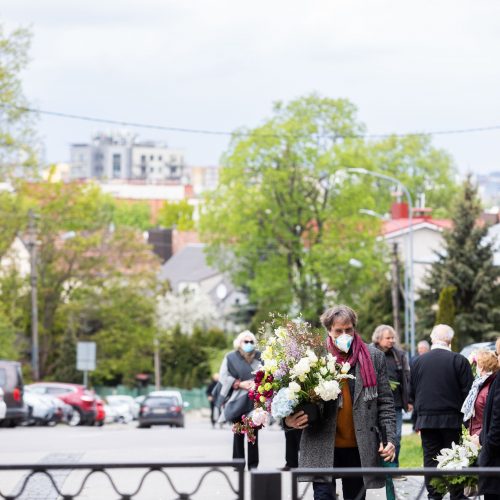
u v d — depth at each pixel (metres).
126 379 102.69
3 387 42.53
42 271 81.06
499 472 8.80
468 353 28.92
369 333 76.69
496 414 11.46
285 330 11.86
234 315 109.19
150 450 27.02
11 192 71.06
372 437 11.53
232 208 85.06
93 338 83.44
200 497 16.05
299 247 84.38
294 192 84.56
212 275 158.62
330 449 11.45
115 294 82.06
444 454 12.85
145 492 16.66
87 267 81.81
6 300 77.06
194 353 108.81
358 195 84.31
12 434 35.06
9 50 64.94
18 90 65.25
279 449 27.44
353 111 86.75
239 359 18.77
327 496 11.36
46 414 50.53
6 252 75.31
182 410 60.12
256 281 84.50
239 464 8.99
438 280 68.75
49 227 80.38
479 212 69.56
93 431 37.41
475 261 68.38
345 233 84.12
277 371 11.58
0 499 15.59
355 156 85.06
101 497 15.86
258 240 84.56
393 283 70.75
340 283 82.88
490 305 67.94
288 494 16.30
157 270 84.00
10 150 65.81
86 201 80.81
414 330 63.34
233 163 85.00
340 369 11.51
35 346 75.12
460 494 11.27
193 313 122.81
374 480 10.47
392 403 11.74
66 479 18.67
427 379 15.88
